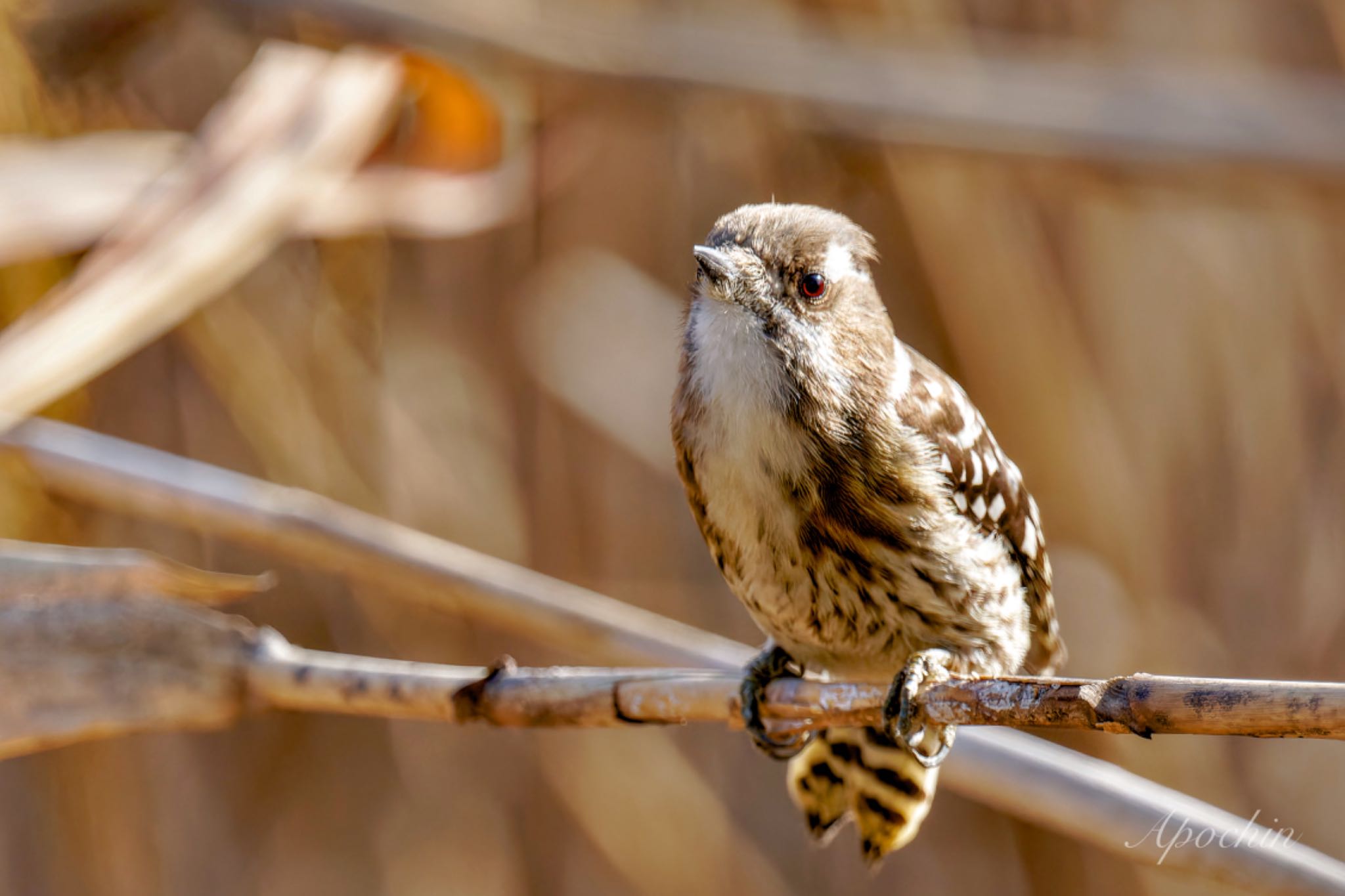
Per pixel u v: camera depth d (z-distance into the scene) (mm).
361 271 11586
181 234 8305
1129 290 12211
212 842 11594
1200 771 11922
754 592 7230
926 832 12367
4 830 10805
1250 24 12391
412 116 9477
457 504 11680
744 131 11883
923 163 11461
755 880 11945
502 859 11859
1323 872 6219
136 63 11133
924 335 11844
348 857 11836
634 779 11805
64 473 8469
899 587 6973
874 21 11359
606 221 12156
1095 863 11938
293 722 12000
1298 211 11750
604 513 12055
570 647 8047
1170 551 12273
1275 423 12516
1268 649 12289
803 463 6910
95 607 6805
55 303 8016
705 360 7125
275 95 8945
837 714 6621
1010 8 12250
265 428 11242
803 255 7078
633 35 9531
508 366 11984
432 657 11695
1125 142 9547
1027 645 7621
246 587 6895
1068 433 11703
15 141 9125
